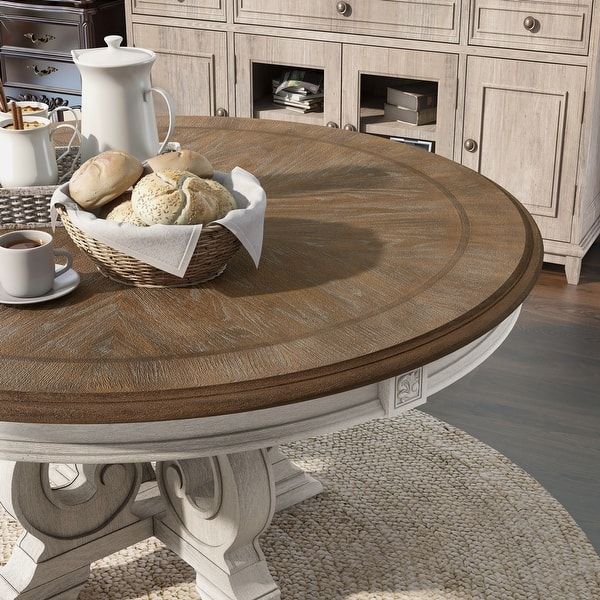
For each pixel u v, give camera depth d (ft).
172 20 12.73
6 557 7.23
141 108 6.48
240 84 12.72
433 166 7.27
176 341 4.81
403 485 8.04
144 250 5.08
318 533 7.53
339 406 4.77
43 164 6.22
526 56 10.98
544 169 11.34
